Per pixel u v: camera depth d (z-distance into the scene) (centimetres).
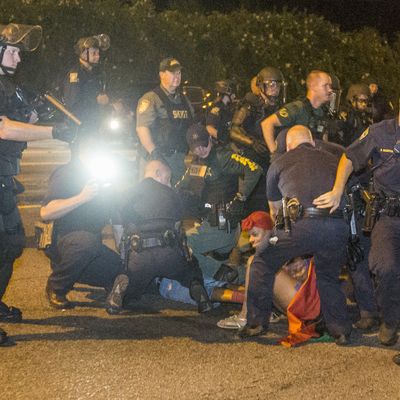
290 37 2375
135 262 648
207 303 656
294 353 573
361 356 568
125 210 652
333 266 581
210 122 878
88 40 883
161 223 648
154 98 784
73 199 637
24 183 1335
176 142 788
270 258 588
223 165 698
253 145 803
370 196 575
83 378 527
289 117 737
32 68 2041
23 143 594
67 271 668
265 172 820
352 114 755
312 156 583
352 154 566
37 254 858
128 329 627
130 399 495
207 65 2291
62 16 2092
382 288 571
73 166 660
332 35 2441
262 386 515
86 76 891
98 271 683
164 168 660
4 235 597
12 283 751
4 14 2061
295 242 570
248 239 682
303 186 570
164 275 657
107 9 2152
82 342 595
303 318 603
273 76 820
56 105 584
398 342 595
